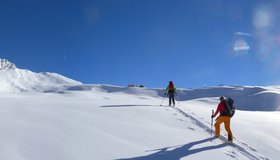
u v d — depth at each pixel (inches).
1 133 385.1
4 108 565.3
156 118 615.8
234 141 523.5
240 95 4175.7
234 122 673.6
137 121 564.1
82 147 374.0
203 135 538.3
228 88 4483.3
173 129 542.0
